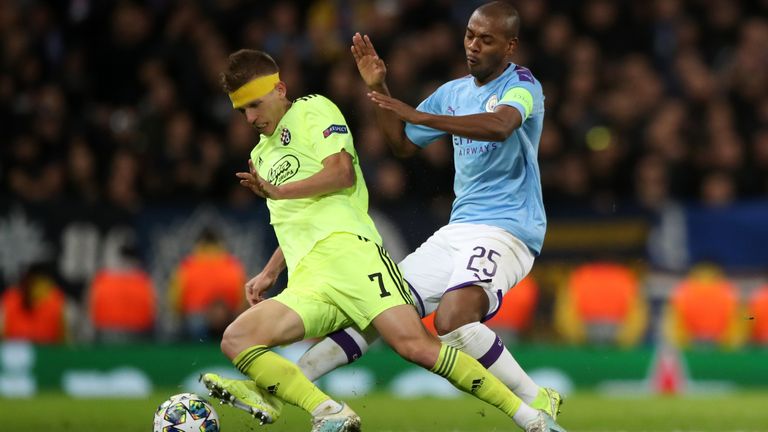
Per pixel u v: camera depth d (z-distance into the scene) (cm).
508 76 2191
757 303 4291
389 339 2008
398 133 2284
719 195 4478
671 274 4344
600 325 4322
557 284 4372
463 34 5228
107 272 4366
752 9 5425
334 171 2036
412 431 2906
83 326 4359
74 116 5159
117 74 5375
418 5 5325
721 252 4331
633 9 5309
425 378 4200
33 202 4372
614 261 4356
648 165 4512
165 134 4822
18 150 4859
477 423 3116
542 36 5075
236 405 2048
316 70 4997
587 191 4572
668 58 5206
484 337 2070
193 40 5231
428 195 4409
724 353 4219
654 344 4328
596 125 4669
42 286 4338
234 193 4622
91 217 4394
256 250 4391
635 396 4075
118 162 4675
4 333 4328
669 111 4722
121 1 5509
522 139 2178
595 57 5075
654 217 4356
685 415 3347
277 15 5291
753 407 3600
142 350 4262
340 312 2086
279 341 2038
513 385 2097
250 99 2075
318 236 2066
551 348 4244
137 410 3569
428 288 2198
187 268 4338
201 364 4247
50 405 3762
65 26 5488
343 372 4206
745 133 4834
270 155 2122
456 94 2261
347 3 5381
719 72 5241
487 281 2117
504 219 2175
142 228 4409
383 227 4338
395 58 4853
